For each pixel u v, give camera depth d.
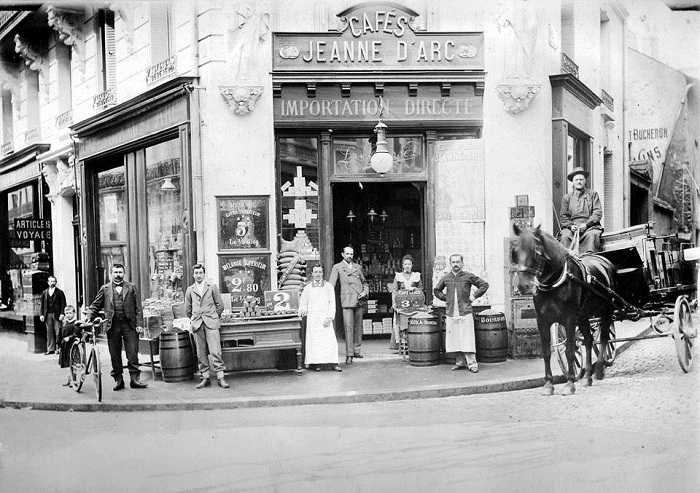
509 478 6.52
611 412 8.66
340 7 12.98
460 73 13.13
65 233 19.53
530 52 13.06
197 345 10.94
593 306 9.94
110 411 9.99
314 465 7.16
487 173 13.24
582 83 13.95
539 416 8.66
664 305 10.85
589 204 11.21
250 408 9.83
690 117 17.98
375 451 7.54
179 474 7.07
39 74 20.17
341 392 10.07
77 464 7.48
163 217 14.46
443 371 11.23
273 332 11.43
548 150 13.30
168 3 13.99
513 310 12.09
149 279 15.10
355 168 13.64
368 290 13.70
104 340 16.56
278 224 13.34
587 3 15.31
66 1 16.81
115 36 16.06
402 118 13.23
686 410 8.59
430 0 13.10
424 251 13.80
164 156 14.30
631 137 17.67
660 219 18.06
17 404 10.38
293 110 13.07
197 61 12.92
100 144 16.34
